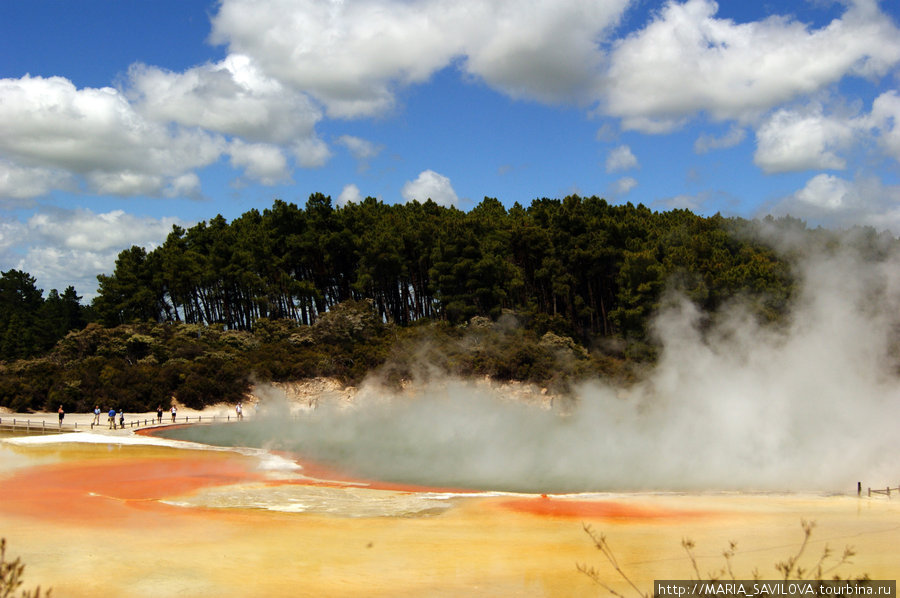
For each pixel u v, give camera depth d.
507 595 16.66
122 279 92.56
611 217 86.44
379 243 82.00
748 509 27.44
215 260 89.31
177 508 26.20
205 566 18.55
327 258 86.44
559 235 82.19
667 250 71.12
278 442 48.22
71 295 127.88
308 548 20.69
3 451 40.19
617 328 81.69
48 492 28.50
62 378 64.19
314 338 75.31
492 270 77.19
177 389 66.25
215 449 44.19
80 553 19.38
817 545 21.41
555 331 75.44
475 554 20.28
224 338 78.12
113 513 24.80
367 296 89.62
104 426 54.69
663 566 19.08
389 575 18.17
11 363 74.12
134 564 18.53
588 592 16.83
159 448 43.41
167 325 80.50
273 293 86.94
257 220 102.38
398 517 25.59
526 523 24.70
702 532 23.33
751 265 64.38
